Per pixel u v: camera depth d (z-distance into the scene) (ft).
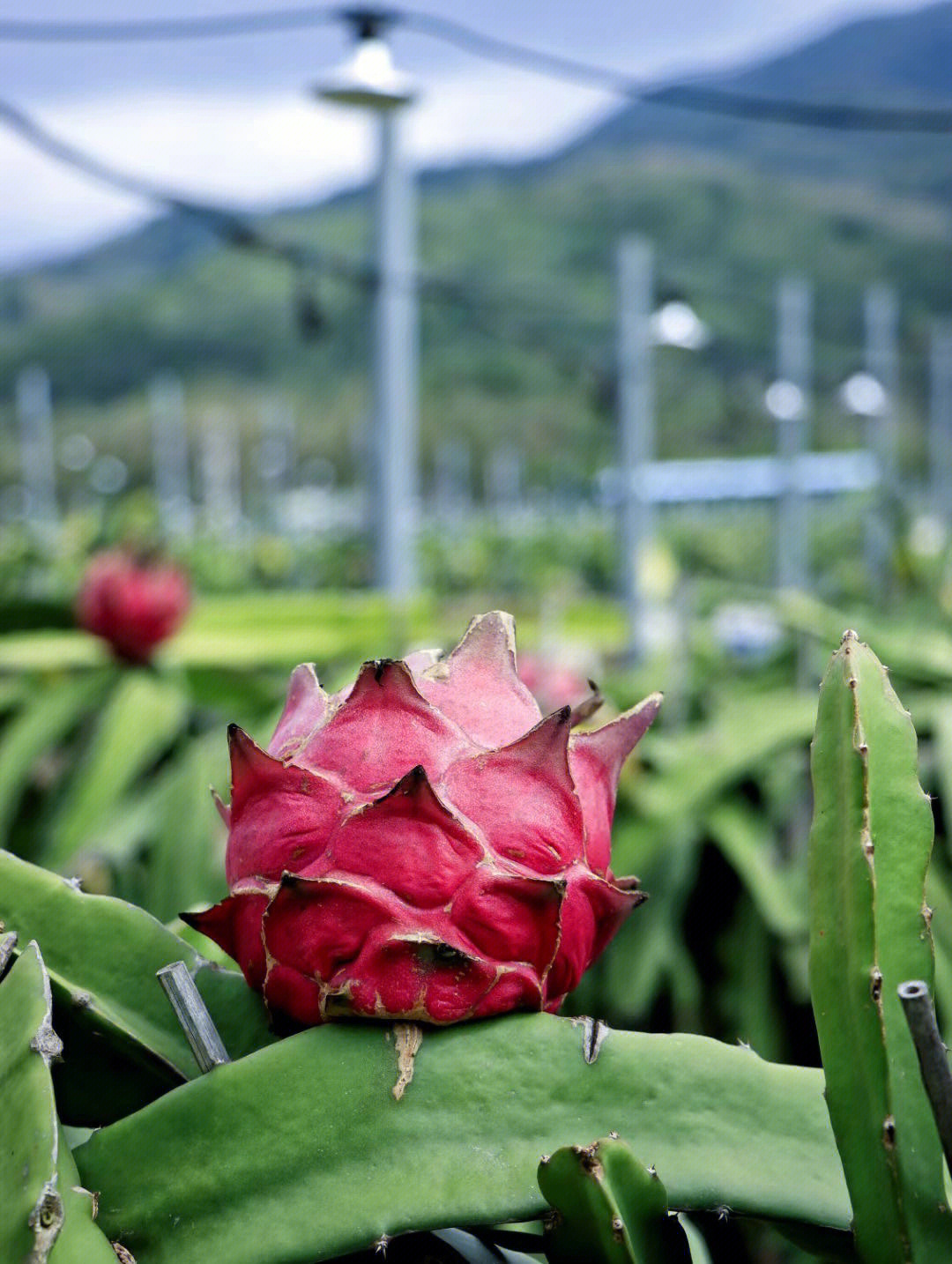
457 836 1.47
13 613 6.63
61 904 1.71
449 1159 1.44
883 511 8.04
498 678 1.63
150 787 6.10
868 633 5.11
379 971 1.47
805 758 5.27
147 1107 1.51
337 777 1.53
